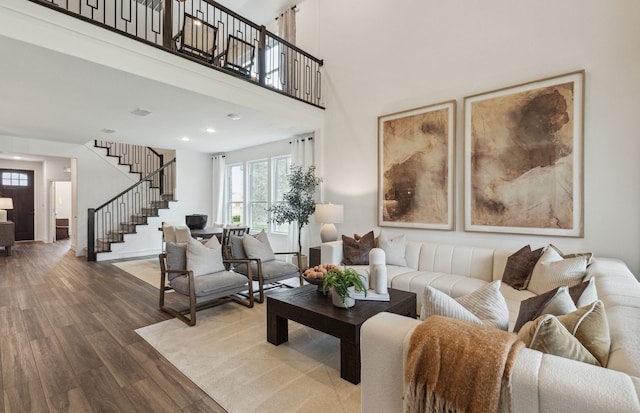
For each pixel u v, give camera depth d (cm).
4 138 614
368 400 135
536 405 92
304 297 281
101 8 618
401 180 457
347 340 223
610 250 307
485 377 99
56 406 194
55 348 269
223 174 814
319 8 579
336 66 546
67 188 1089
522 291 286
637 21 295
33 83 349
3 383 218
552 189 336
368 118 502
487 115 378
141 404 197
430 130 427
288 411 191
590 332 117
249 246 416
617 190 304
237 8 663
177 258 361
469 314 138
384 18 484
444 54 419
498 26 375
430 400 108
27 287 456
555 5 337
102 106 432
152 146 742
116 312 357
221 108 444
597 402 83
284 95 494
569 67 329
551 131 336
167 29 362
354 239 449
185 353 262
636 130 295
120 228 773
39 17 268
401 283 339
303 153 597
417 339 117
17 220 965
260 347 274
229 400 201
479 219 385
